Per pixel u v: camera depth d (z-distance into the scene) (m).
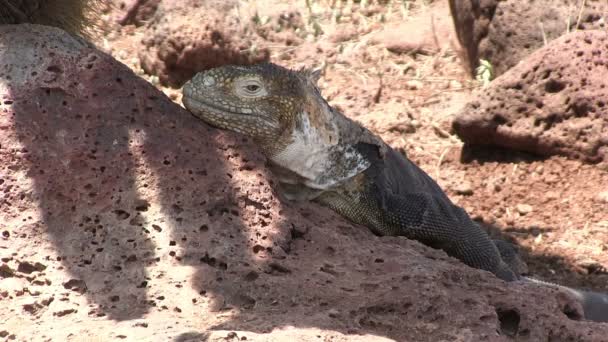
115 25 24.23
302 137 10.63
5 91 10.20
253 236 9.81
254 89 10.28
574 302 9.99
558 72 18.80
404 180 12.12
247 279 9.38
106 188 9.91
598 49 18.89
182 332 8.32
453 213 12.07
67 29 12.23
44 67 10.34
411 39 24.19
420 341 8.88
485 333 8.98
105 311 9.03
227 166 10.14
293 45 24.06
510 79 19.05
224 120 10.27
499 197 18.16
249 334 8.28
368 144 11.55
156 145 10.12
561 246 16.41
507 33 21.45
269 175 10.23
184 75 22.39
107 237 9.66
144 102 10.35
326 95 22.09
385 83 22.69
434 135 20.62
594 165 18.52
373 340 8.48
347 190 11.34
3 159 9.91
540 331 9.29
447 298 9.27
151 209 9.84
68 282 9.29
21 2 11.55
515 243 16.55
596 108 18.52
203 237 9.68
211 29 22.05
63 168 9.94
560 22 20.95
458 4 22.83
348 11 26.02
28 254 9.48
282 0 26.25
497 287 9.79
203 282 9.28
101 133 10.13
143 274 9.37
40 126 10.09
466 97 21.88
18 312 8.96
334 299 9.20
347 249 10.06
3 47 10.48
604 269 15.66
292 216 10.20
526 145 18.97
